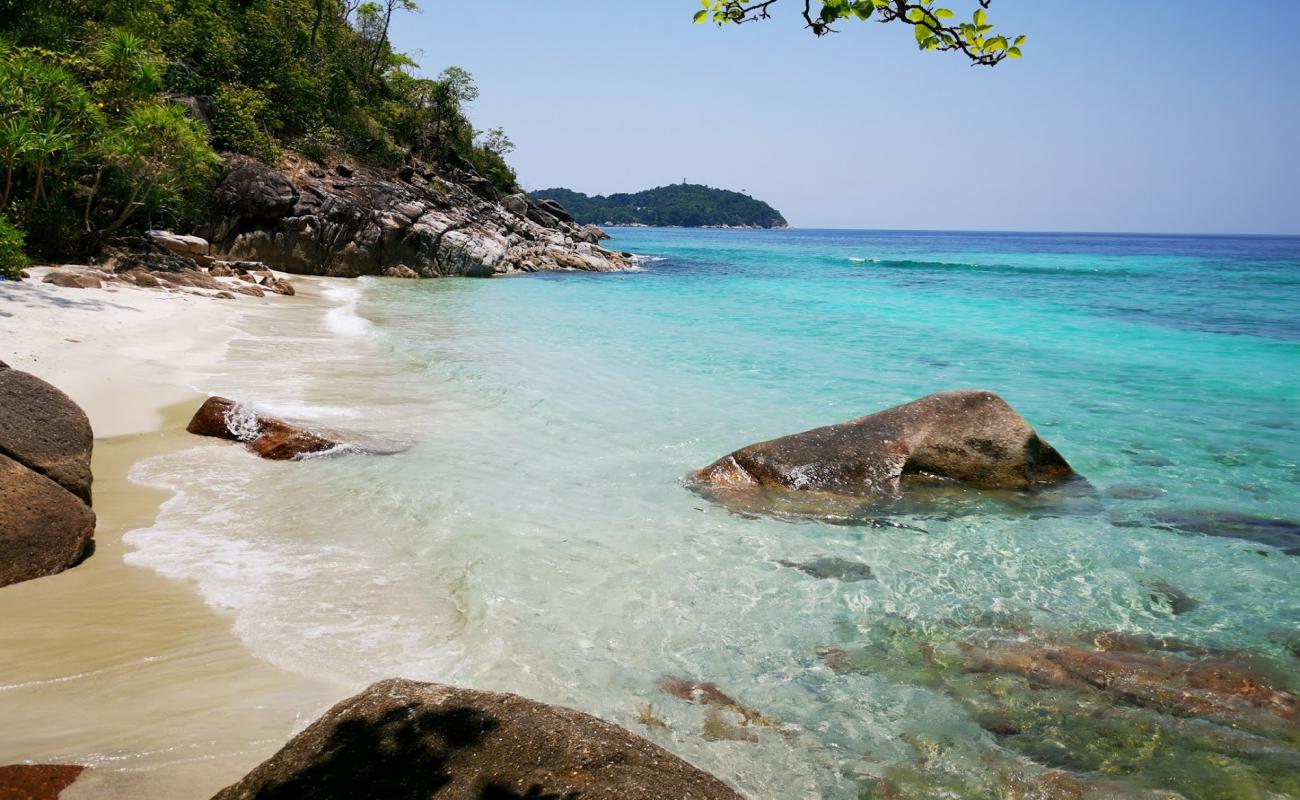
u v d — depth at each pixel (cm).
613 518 827
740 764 457
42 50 2512
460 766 351
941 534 826
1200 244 17000
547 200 6588
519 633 584
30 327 1385
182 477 859
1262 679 563
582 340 1989
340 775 350
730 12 429
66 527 647
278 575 648
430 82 5359
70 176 2333
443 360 1600
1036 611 661
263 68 3853
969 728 500
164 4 3562
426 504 826
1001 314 2830
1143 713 521
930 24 396
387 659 535
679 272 5109
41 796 377
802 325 2434
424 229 3875
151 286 2117
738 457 971
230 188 3216
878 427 1005
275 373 1351
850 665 568
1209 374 1712
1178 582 723
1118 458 1109
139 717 450
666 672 547
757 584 692
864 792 440
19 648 517
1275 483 1009
